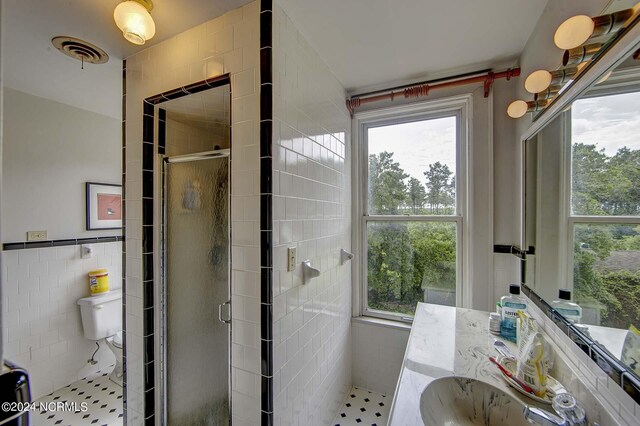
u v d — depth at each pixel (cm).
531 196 134
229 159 123
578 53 79
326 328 167
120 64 161
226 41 123
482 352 119
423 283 201
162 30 134
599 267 79
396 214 210
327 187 169
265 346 114
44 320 205
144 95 148
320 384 157
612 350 73
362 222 217
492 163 173
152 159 150
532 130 129
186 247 145
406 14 129
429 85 178
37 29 131
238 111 120
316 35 143
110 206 246
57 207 213
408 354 118
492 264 173
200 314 141
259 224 115
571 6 101
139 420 150
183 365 147
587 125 85
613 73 73
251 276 118
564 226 99
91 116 234
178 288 149
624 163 70
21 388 45
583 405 83
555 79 95
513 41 149
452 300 192
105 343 240
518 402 91
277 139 119
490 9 126
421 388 96
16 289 193
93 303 220
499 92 172
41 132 205
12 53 151
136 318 151
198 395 142
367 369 206
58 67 165
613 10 77
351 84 195
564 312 98
